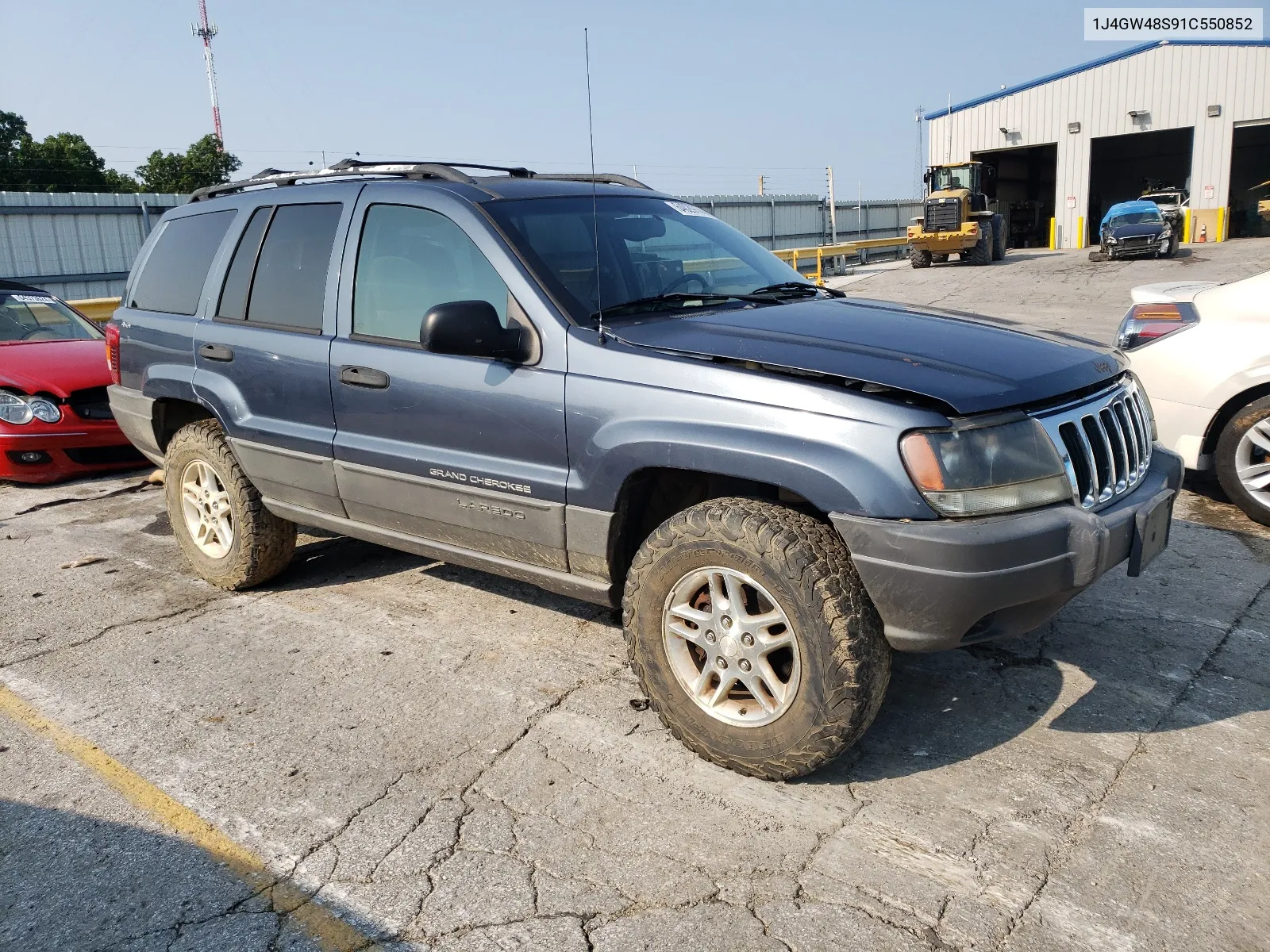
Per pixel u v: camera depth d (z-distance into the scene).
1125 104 36.16
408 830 2.81
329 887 2.58
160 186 49.03
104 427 7.04
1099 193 45.53
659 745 3.23
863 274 29.17
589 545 3.26
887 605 2.70
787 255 26.50
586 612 4.38
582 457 3.21
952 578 2.59
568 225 3.70
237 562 4.63
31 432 6.77
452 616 4.39
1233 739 3.15
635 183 4.52
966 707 3.41
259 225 4.42
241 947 2.37
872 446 2.66
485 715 3.47
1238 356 5.14
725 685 2.99
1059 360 3.08
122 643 4.20
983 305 19.09
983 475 2.66
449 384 3.54
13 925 2.47
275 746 3.30
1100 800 2.84
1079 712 3.35
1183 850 2.61
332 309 4.01
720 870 2.59
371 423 3.84
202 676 3.86
